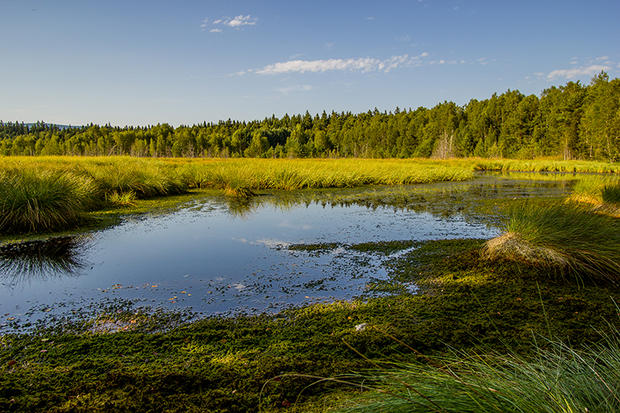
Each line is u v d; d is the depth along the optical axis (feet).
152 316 11.86
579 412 5.02
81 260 17.90
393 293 13.60
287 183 51.55
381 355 9.23
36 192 24.68
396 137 303.07
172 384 8.10
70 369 8.73
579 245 15.71
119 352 9.57
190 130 368.27
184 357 9.30
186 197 41.09
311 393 7.85
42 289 14.24
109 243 21.12
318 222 27.32
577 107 190.39
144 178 42.22
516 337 10.12
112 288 14.33
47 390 7.89
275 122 508.53
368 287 14.26
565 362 6.75
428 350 9.50
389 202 38.52
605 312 11.75
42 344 10.03
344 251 19.39
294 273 16.01
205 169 57.47
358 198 41.83
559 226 16.90
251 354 9.42
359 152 312.29
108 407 7.34
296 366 8.79
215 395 7.75
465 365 7.69
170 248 20.06
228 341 10.13
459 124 283.59
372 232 23.95
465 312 11.79
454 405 5.50
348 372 8.51
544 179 73.31
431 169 78.54
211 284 14.73
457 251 18.95
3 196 24.11
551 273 15.20
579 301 12.59
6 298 13.35
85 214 27.76
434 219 28.66
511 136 226.17
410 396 5.82
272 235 23.08
